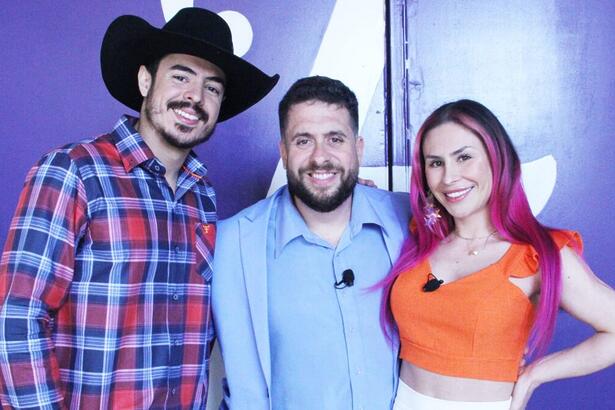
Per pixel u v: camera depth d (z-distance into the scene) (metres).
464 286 1.29
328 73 2.03
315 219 1.50
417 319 1.35
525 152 2.02
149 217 1.32
